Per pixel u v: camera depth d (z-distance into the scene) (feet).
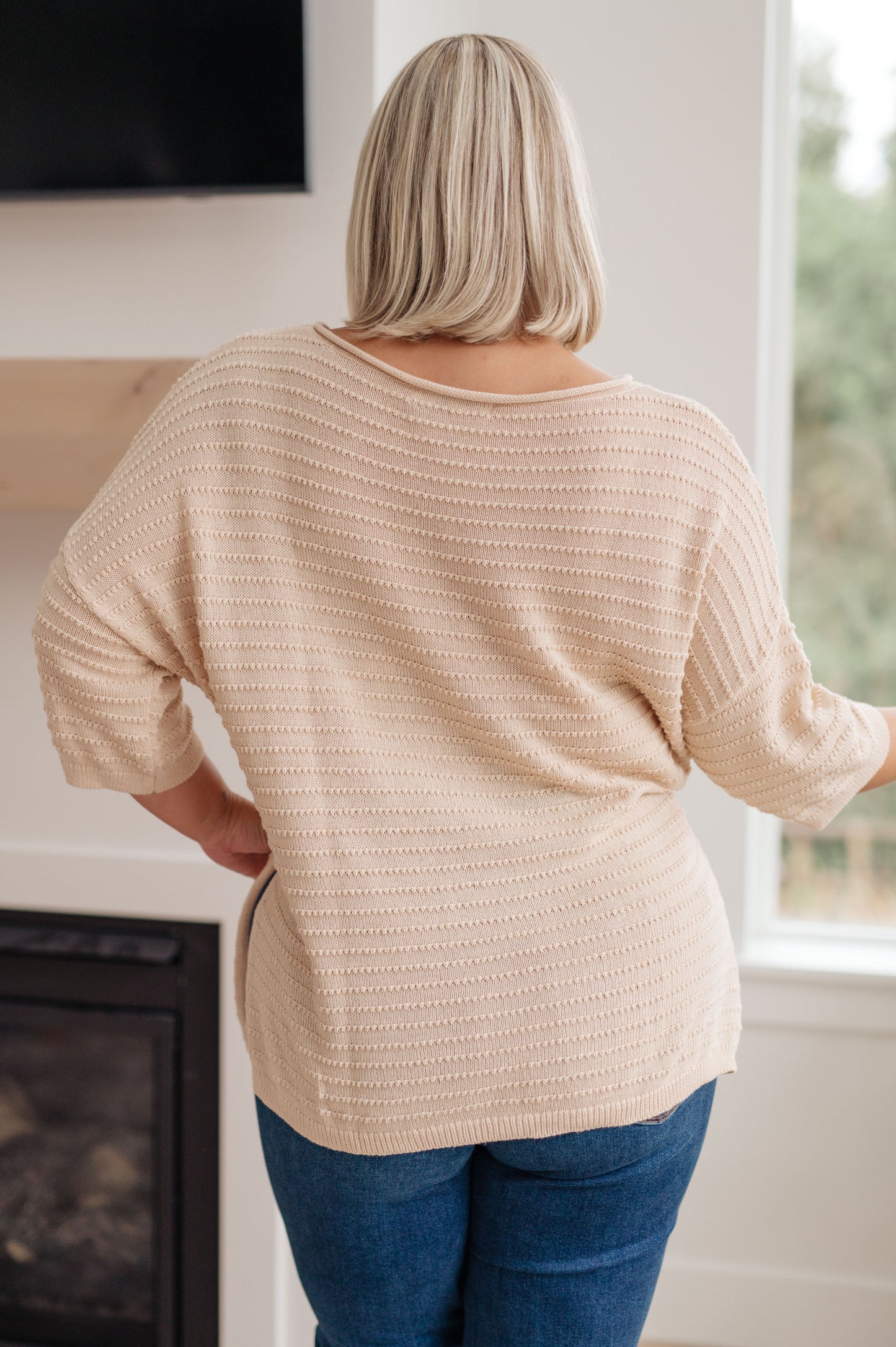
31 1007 5.68
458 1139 2.62
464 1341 3.05
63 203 5.22
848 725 2.75
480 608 2.42
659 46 5.11
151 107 4.81
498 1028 2.55
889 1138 5.65
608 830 2.63
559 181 2.43
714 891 2.87
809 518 5.97
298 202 5.08
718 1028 2.84
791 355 5.67
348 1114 2.63
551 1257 2.85
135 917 5.58
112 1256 5.89
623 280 5.26
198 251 5.17
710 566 2.43
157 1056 5.64
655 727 2.67
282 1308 5.64
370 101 4.94
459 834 2.54
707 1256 5.87
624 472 2.36
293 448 2.44
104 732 2.80
